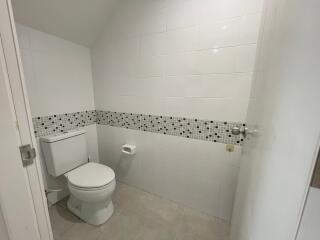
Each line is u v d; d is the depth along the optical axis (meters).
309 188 0.27
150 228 1.33
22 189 0.56
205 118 1.33
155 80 1.46
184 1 1.21
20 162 0.54
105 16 1.52
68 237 1.24
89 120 1.88
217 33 1.16
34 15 1.22
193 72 1.29
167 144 1.55
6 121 0.50
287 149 0.33
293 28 0.34
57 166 1.43
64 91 1.58
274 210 0.37
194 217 1.45
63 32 1.46
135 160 1.78
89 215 1.36
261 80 0.69
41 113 1.42
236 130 1.01
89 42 1.69
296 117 0.30
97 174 1.38
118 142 1.85
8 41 0.48
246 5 1.04
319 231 0.28
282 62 0.40
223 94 1.23
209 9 1.15
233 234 0.99
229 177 1.34
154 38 1.39
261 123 0.56
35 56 1.34
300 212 0.29
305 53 0.28
